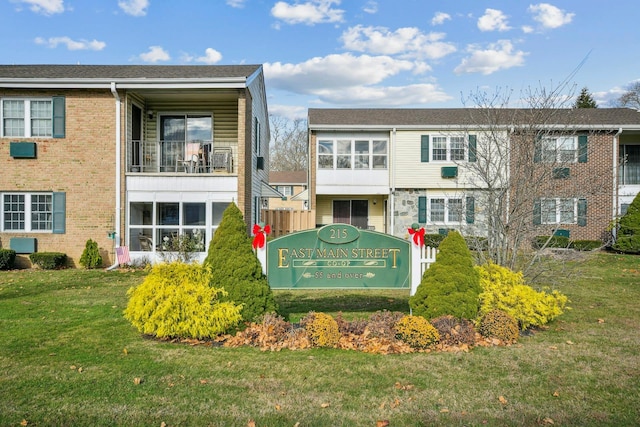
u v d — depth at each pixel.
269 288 7.17
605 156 19.66
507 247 9.27
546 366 5.52
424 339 6.13
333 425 4.06
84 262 13.99
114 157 14.36
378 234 7.61
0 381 4.93
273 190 22.14
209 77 13.96
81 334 6.85
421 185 21.06
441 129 20.91
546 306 7.25
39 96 14.33
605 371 5.36
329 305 9.52
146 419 4.12
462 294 6.92
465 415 4.25
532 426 4.05
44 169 14.38
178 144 16.44
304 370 5.33
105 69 15.91
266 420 4.13
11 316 8.04
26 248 14.25
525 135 9.62
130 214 14.62
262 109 20.12
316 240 7.57
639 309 8.85
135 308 6.60
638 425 4.05
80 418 4.12
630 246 17.91
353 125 21.03
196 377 5.10
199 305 6.48
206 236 14.49
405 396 4.66
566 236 19.97
